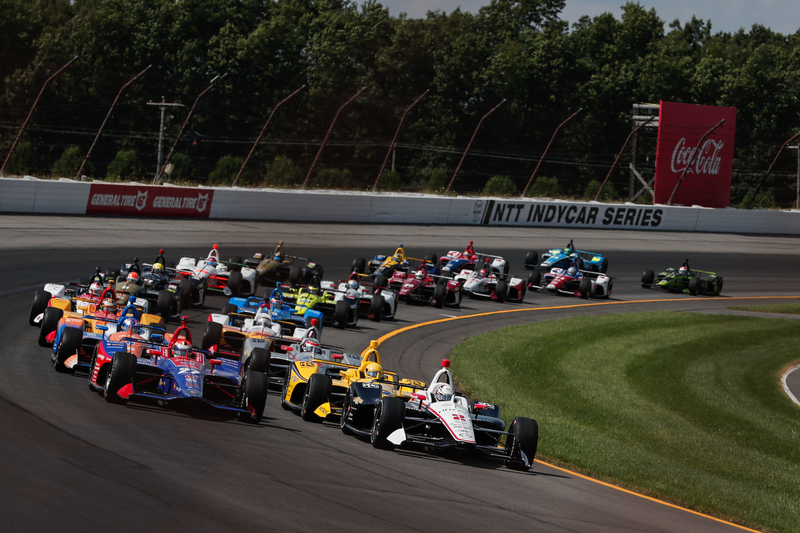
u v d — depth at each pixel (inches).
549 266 4670.3
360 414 1598.2
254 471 1133.1
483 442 1569.9
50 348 1958.7
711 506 1409.9
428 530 979.3
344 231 5393.7
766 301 5088.6
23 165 6525.6
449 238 5689.0
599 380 2662.4
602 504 1278.3
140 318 1935.3
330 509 1003.3
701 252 6496.1
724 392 2719.0
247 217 5378.9
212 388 1691.7
